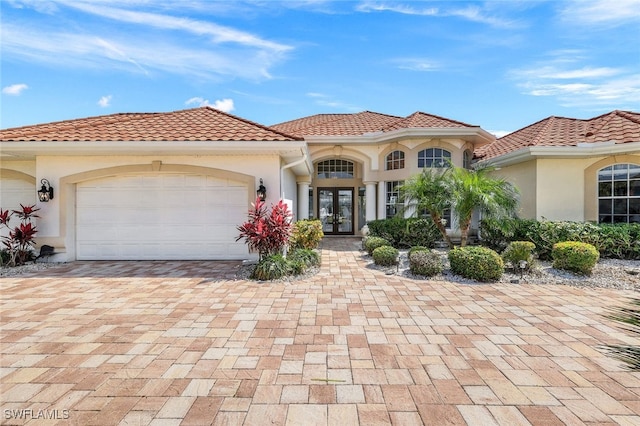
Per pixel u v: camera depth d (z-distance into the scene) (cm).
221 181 1113
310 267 991
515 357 442
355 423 312
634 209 1148
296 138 1026
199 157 1095
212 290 765
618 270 914
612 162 1178
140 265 1045
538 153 1189
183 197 1119
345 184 2020
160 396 355
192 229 1123
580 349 465
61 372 404
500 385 375
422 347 472
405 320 577
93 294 734
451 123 1594
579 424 310
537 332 525
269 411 330
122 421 315
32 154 1068
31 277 895
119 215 1120
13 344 482
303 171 1553
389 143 1678
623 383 378
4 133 1169
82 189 1119
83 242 1123
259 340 496
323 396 355
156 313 612
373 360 434
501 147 1630
